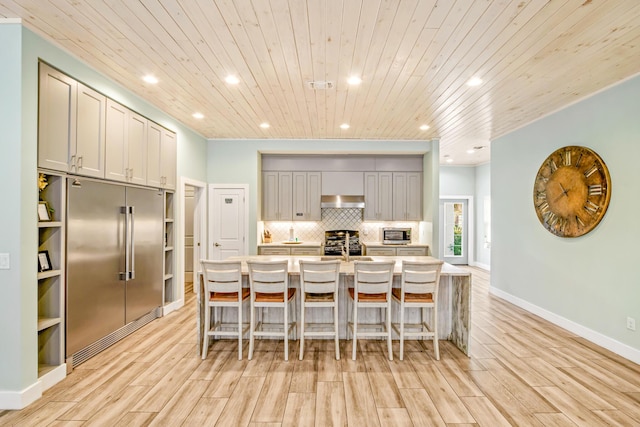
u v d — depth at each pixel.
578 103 3.81
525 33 2.40
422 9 2.13
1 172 2.38
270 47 2.65
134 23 2.34
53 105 2.68
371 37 2.48
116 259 3.55
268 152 6.23
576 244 3.87
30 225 2.48
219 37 2.51
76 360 3.04
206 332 3.23
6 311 2.40
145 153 4.01
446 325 3.79
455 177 8.88
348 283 3.74
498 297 5.62
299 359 3.22
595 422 2.27
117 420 2.28
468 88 3.48
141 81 3.39
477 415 2.34
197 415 2.33
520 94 3.64
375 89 3.53
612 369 3.03
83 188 3.07
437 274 3.21
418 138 5.89
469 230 8.96
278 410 2.39
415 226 6.66
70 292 2.93
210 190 5.99
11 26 2.37
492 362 3.17
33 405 2.44
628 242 3.21
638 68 2.99
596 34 2.41
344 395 2.59
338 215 6.64
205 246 5.91
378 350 3.44
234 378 2.86
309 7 2.12
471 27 2.33
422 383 2.78
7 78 2.38
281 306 3.24
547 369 3.03
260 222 6.24
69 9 2.20
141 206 3.99
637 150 3.11
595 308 3.62
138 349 3.44
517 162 5.07
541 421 2.28
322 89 3.54
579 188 3.75
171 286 4.84
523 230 4.93
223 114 4.51
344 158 6.42
